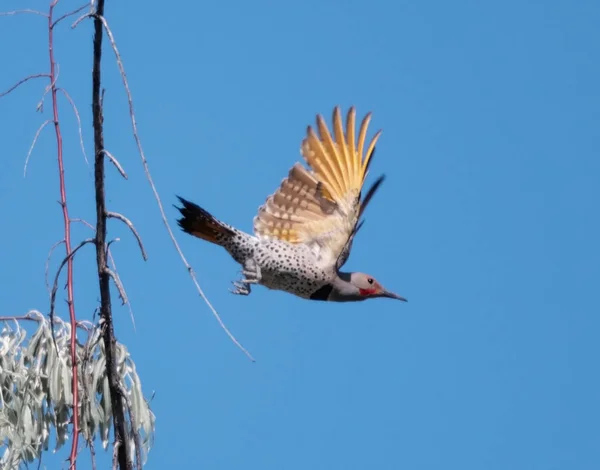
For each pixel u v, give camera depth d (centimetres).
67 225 1059
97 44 884
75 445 1039
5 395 1225
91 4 871
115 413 1013
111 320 991
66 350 1221
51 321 1014
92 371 1175
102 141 912
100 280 971
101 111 906
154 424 1172
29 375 1220
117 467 1004
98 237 955
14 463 1192
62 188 1068
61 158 1067
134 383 1175
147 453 1163
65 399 1190
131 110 834
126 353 1190
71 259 1063
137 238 920
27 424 1206
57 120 1057
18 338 1240
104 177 928
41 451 1212
